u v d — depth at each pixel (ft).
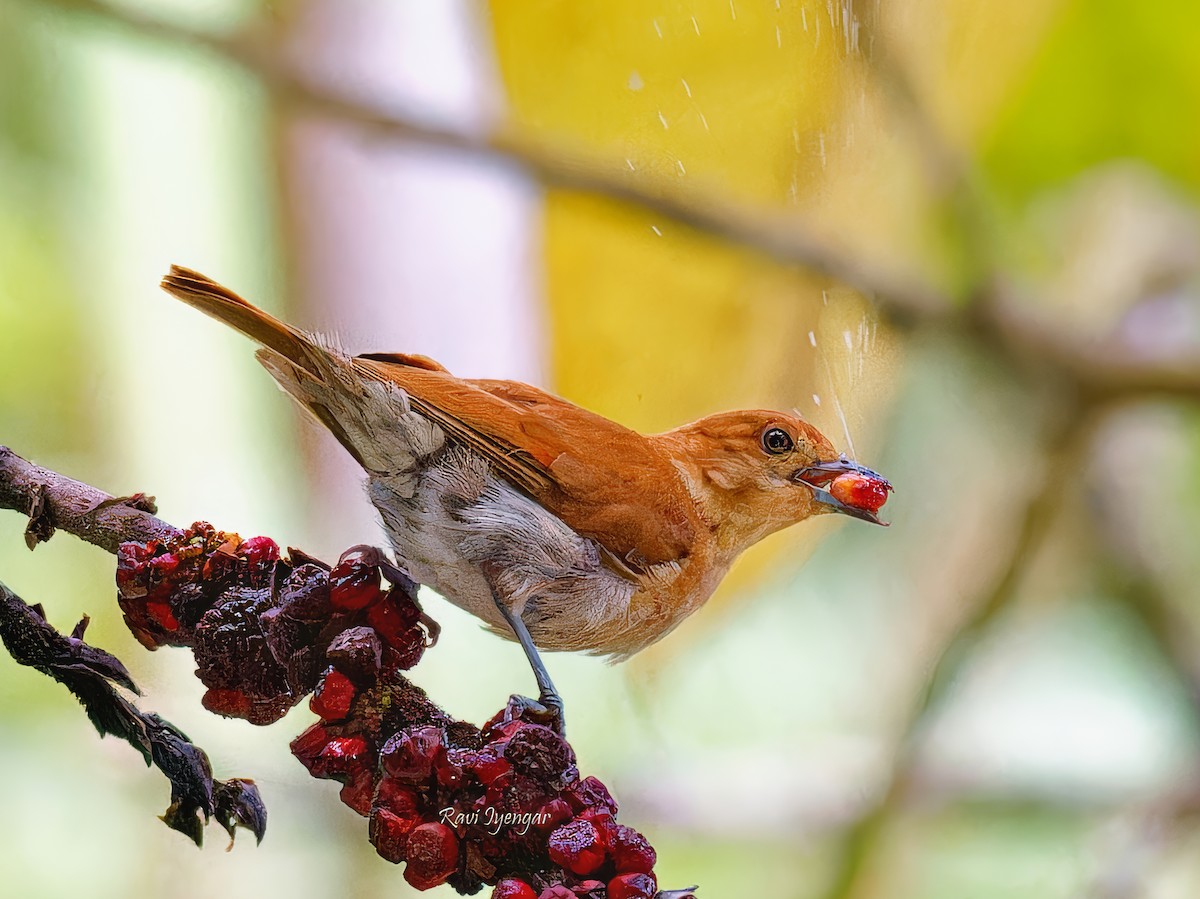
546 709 9.43
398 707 9.36
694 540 9.61
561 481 9.55
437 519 9.55
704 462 9.64
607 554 9.57
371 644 9.36
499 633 9.60
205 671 9.37
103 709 9.36
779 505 9.64
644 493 9.57
